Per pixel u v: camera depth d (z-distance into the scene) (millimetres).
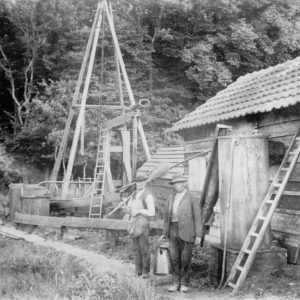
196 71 30031
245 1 30375
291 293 6758
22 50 33219
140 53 29375
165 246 8508
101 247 11367
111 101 28016
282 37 31234
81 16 31984
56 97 27469
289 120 8977
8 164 25656
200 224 7625
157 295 6918
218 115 11086
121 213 15000
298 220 8492
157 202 15062
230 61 29734
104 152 16297
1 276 8352
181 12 30250
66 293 6918
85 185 21484
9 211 16922
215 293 7301
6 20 33312
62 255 10359
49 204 15891
